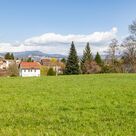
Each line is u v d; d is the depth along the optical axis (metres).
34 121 14.63
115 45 107.12
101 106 19.02
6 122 14.40
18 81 42.53
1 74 131.12
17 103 20.66
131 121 14.30
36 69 170.38
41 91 28.50
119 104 19.73
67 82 39.53
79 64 126.69
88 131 12.47
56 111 17.41
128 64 103.62
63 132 12.36
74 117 15.45
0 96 24.83
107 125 13.56
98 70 125.56
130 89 29.22
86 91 27.95
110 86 32.91
